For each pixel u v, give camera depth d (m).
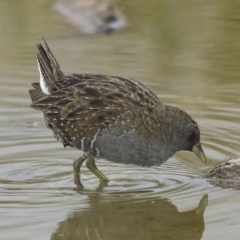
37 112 14.80
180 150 12.05
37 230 9.45
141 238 9.44
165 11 21.11
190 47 18.39
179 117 11.44
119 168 12.17
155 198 10.64
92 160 11.68
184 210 10.18
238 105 14.87
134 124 11.09
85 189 11.07
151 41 18.84
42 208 10.20
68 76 11.98
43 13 21.09
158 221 9.84
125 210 10.24
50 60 12.27
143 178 11.62
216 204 10.36
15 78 16.47
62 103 11.43
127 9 21.22
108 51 18.06
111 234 9.52
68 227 9.60
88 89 11.41
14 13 20.95
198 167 12.05
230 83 16.09
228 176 11.37
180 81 16.17
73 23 20.22
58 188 11.11
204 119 14.16
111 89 11.37
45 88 12.17
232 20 20.22
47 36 19.11
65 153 12.69
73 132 11.36
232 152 12.55
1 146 12.94
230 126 13.82
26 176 11.59
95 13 20.56
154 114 11.24
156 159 11.46
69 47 18.22
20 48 18.23
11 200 10.52
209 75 16.53
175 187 11.12
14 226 9.55
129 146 11.19
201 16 20.62
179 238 9.39
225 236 9.27
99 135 11.17
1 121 14.24
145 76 16.30
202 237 9.28
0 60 17.52
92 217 9.95
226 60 17.50
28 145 13.03
